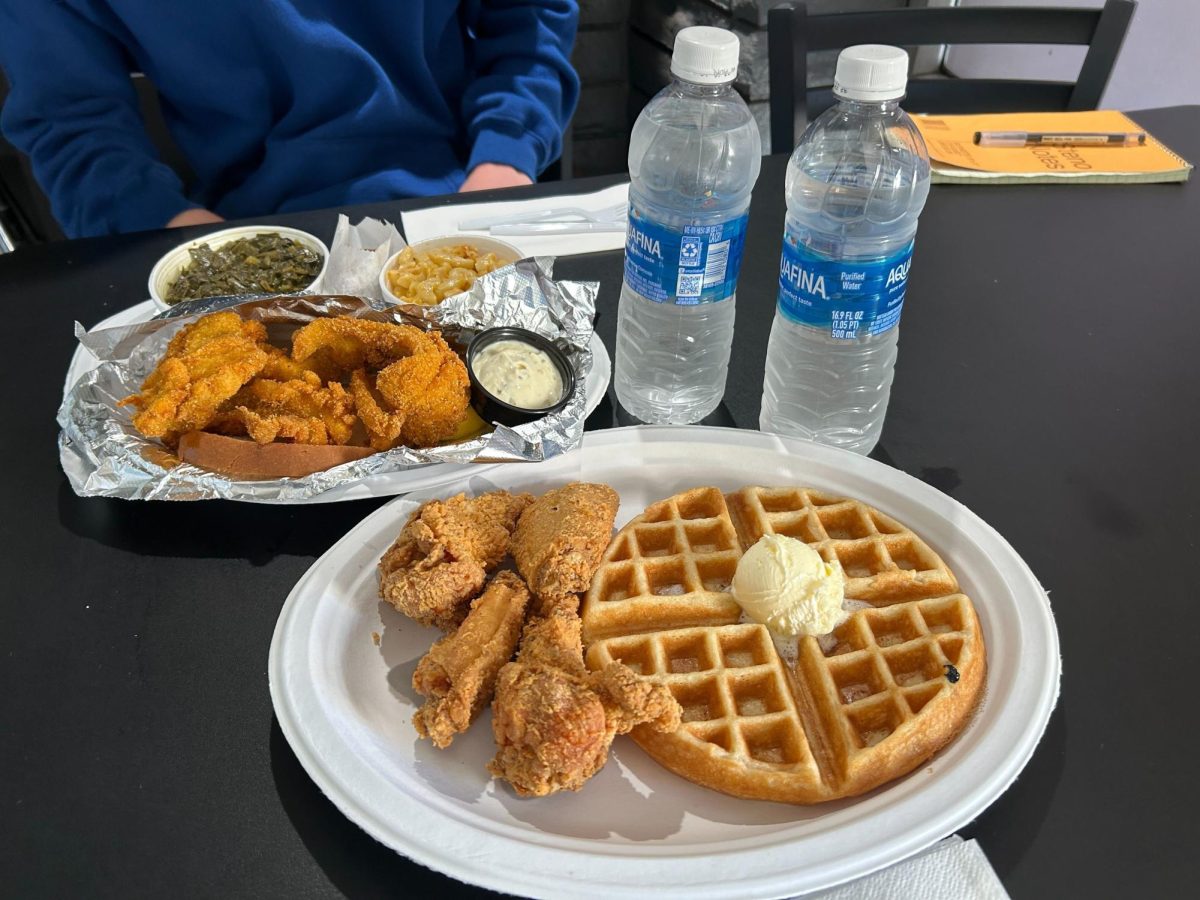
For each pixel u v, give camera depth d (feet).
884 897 1.08
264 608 1.42
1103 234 2.31
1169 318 2.04
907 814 1.11
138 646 1.36
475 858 1.07
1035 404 1.81
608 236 2.26
